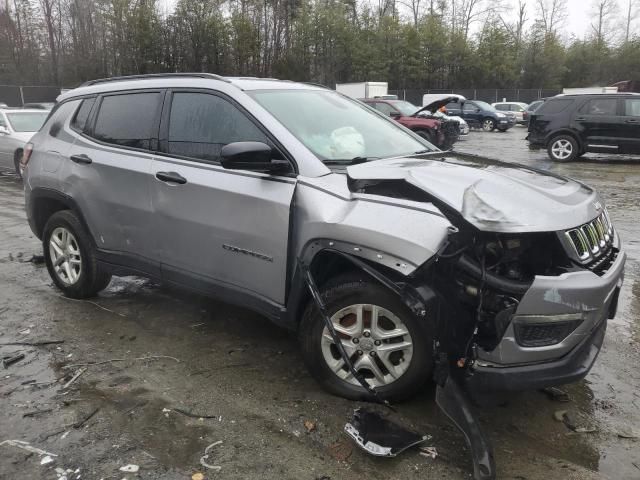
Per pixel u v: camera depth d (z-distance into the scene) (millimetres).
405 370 3012
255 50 38562
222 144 3668
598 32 64312
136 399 3244
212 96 3809
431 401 3211
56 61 44188
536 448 2859
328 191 3146
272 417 3064
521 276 2828
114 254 4332
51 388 3371
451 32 49938
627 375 3641
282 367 3645
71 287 4777
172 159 3873
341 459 2721
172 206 3797
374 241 2855
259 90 3807
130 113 4254
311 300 3256
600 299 2773
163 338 4078
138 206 4027
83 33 41031
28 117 12492
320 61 44906
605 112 14484
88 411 3117
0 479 2566
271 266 3355
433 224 2754
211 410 3133
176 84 4035
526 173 3523
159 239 3955
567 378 2779
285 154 3385
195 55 37594
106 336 4105
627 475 2658
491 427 3039
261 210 3338
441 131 18062
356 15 47688
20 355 3770
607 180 12047
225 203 3504
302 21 42875
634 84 46438
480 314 2822
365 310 3076
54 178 4633
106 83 4633
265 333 4168
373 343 3074
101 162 4262
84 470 2627
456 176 3176
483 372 2766
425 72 48000
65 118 4770
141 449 2785
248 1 40156
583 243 2898
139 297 4902
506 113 33250
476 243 2826
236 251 3510
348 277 3096
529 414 3168
